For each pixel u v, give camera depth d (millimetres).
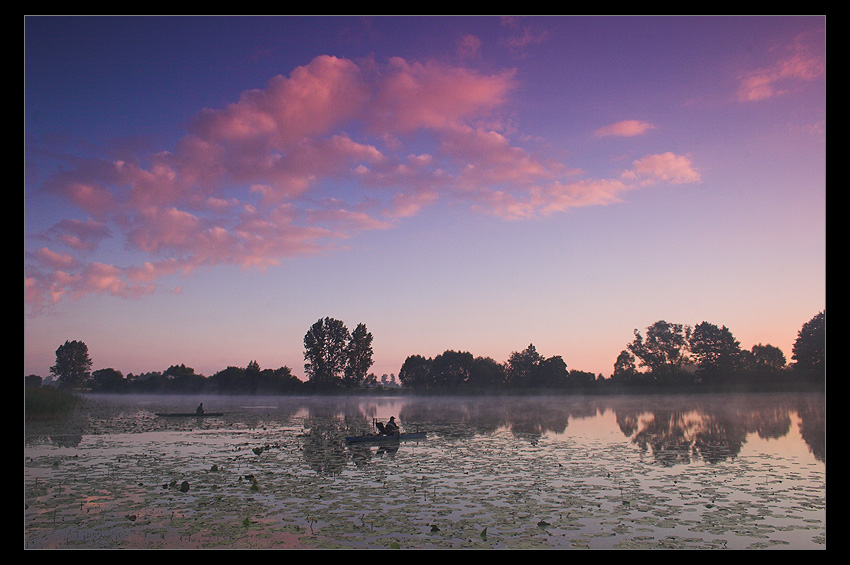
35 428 32844
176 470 17438
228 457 20328
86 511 12258
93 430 31531
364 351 107000
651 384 91812
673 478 15664
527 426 32844
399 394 104875
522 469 17297
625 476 16000
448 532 10547
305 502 12961
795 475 16047
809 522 11133
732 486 14531
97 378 123250
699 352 94438
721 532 10508
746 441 23984
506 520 11367
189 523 11266
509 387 101625
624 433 27922
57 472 17109
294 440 26219
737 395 77312
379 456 20438
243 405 66500
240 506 12625
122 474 16734
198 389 117250
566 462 18578
